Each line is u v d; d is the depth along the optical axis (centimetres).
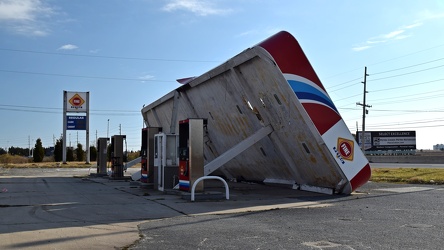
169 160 1827
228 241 795
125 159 2667
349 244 760
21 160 7288
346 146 1653
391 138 7744
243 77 1719
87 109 5553
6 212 1193
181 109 2462
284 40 1552
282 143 1838
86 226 966
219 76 1834
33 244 781
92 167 4925
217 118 2159
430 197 1557
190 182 1530
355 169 1658
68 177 2948
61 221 1037
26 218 1085
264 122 1823
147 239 823
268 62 1512
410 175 2627
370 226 943
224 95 1917
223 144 2338
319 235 843
